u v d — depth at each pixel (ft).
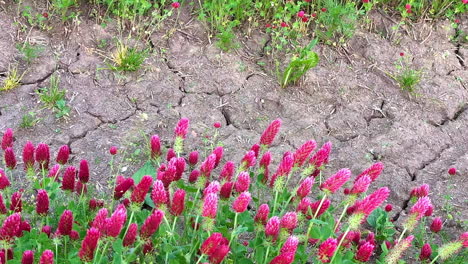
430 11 8.25
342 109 7.30
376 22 8.12
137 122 6.91
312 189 6.48
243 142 6.85
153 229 4.95
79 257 4.90
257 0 7.90
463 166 6.86
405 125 7.22
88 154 6.57
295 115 7.18
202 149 6.72
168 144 6.75
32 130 6.70
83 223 5.43
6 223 4.89
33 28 7.46
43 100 6.89
